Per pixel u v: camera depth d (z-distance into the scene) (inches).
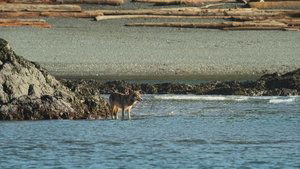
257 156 3452.3
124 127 4335.6
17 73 4658.0
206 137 3991.1
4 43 4746.6
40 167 3213.6
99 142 3806.6
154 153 3518.7
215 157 3427.7
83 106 4724.4
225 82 6688.0
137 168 3198.8
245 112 5098.4
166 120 4692.4
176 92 6491.1
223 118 4788.4
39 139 3882.9
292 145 3742.6
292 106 5442.9
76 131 4146.2
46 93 4712.1
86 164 3275.1
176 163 3297.2
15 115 4512.8
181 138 3949.3
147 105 5561.0
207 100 5880.9
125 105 4724.4
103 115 4795.8
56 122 4446.4
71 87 5137.8
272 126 4431.6
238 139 3932.1
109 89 6456.7
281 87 6417.3
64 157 3422.7
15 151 3558.1
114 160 3358.8
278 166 3238.2
